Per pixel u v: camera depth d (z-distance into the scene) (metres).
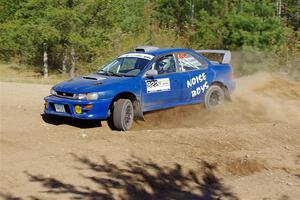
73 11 24.22
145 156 8.03
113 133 9.34
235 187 7.48
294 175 8.20
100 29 25.41
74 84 9.60
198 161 8.05
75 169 7.18
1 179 6.56
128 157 7.89
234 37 23.39
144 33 28.88
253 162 8.43
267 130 10.45
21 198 6.10
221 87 11.83
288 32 25.55
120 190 6.59
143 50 10.73
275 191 7.39
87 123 10.02
